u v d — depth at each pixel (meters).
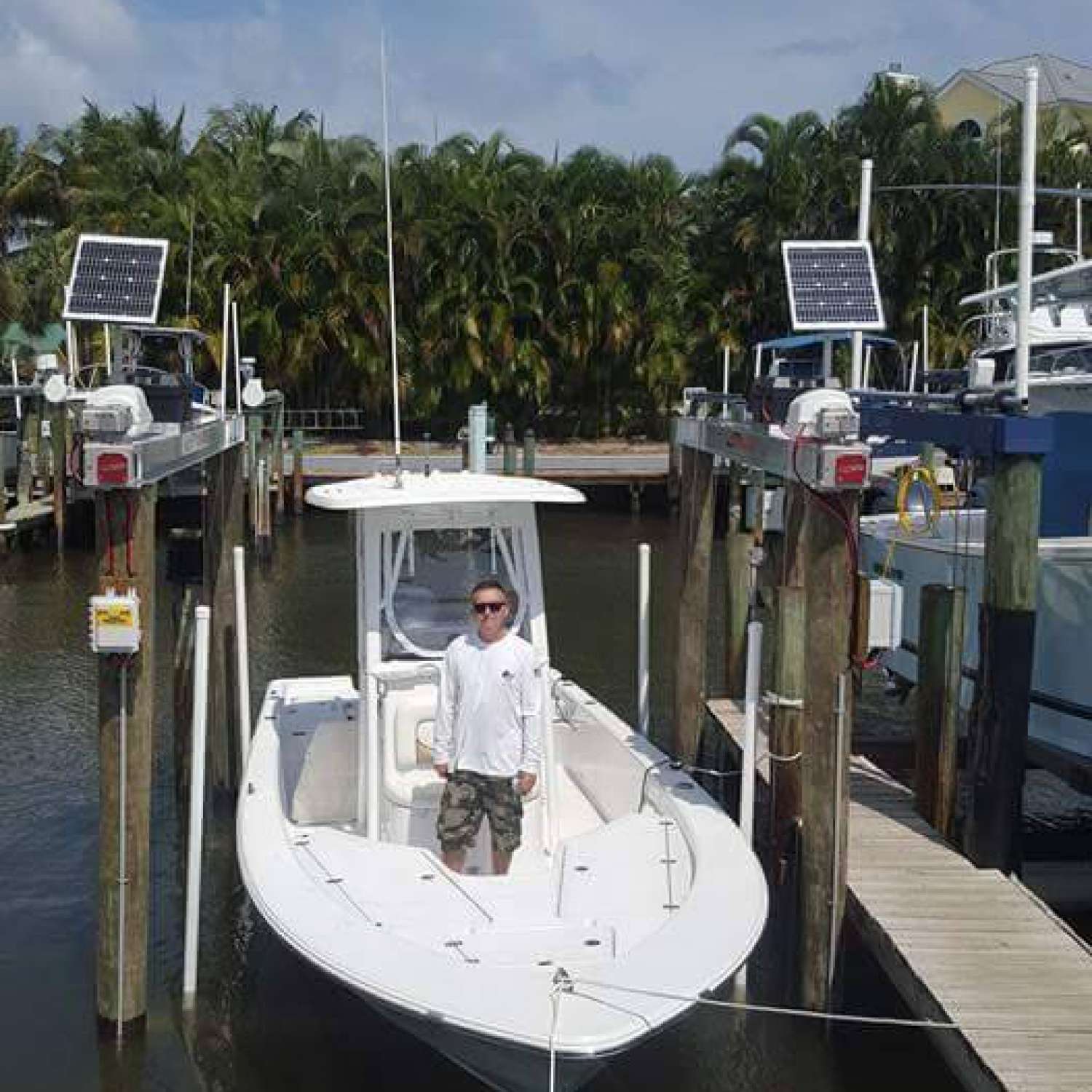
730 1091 5.62
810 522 5.76
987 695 6.52
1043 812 8.86
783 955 6.72
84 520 21.31
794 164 30.69
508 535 6.38
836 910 5.89
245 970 6.63
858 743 9.43
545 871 5.65
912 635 9.48
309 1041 5.96
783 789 6.89
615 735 7.12
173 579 8.80
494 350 31.67
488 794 5.67
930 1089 5.63
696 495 8.33
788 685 6.92
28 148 33.78
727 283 32.41
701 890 5.22
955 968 5.29
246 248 30.48
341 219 30.92
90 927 7.10
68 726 10.74
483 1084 5.41
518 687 5.66
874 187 29.59
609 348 32.34
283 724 7.85
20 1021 6.11
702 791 6.30
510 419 33.09
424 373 31.88
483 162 32.84
